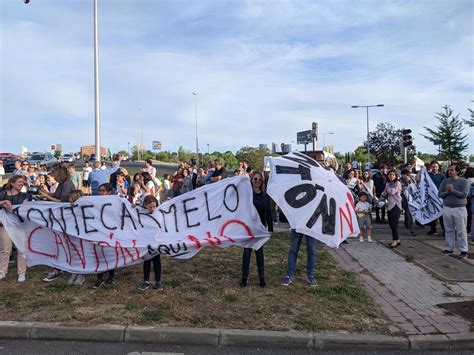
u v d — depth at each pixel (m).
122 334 4.88
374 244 10.10
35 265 7.11
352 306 5.79
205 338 4.84
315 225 6.52
